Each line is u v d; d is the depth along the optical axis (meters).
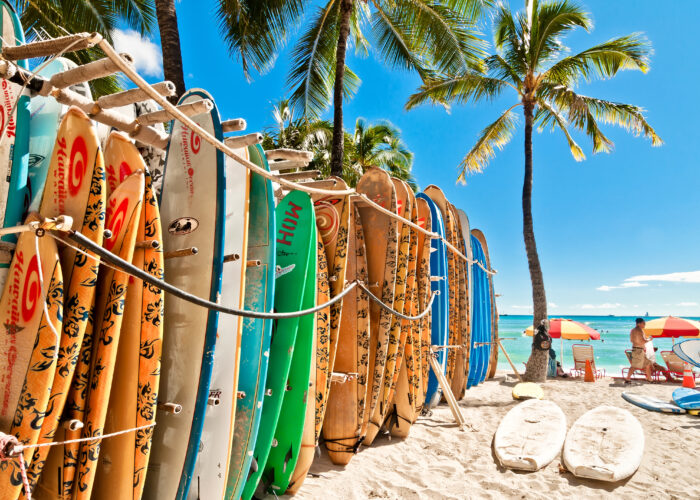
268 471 3.14
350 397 3.75
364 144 20.98
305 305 3.15
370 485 3.39
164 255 2.36
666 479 3.67
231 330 2.45
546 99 10.52
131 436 1.94
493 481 3.55
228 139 2.52
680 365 9.16
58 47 1.64
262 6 7.68
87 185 1.81
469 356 6.75
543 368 9.12
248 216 2.71
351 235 4.12
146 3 8.51
